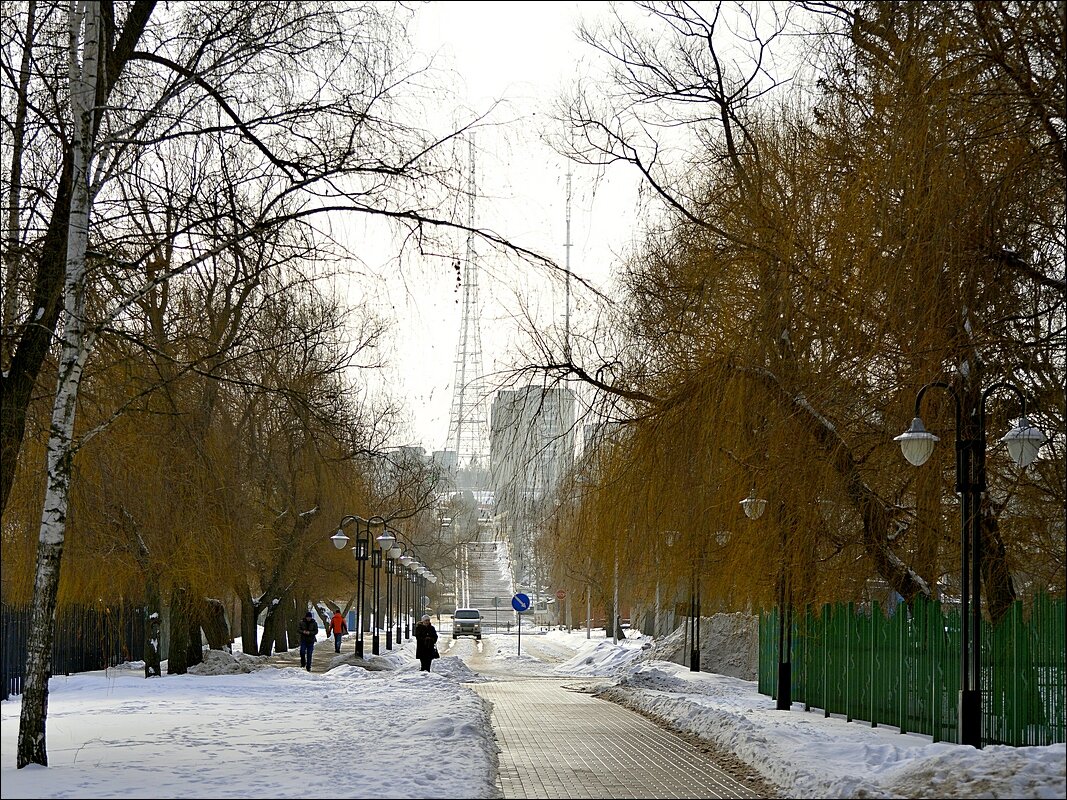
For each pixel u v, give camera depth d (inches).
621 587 1053.8
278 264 645.9
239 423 1184.8
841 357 774.5
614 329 965.8
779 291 812.0
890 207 715.4
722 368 848.3
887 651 831.1
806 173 823.1
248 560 1546.5
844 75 807.1
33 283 643.5
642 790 565.9
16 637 1111.0
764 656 1224.8
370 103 644.1
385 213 629.9
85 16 596.7
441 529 3326.8
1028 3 653.3
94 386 791.7
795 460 820.0
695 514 890.1
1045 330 707.4
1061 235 696.4
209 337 778.2
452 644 3304.6
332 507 1847.9
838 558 879.7
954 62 683.4
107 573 1144.8
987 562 741.3
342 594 2871.6
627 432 938.7
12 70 609.3
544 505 1014.4
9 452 613.3
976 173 689.6
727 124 959.6
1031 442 613.9
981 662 701.9
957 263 685.9
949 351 700.7
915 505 791.7
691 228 933.8
